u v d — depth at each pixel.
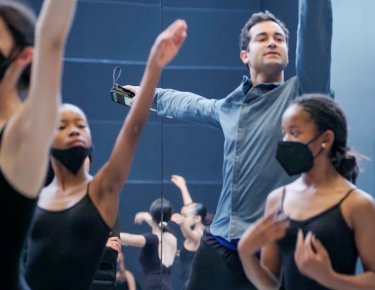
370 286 2.27
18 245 1.61
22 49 1.67
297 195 2.42
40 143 1.56
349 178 2.51
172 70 6.88
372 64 5.49
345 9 5.75
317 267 2.23
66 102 6.67
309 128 2.39
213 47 6.91
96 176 2.45
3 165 1.57
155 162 6.69
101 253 2.45
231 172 2.98
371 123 5.45
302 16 2.92
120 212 6.59
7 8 1.69
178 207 6.70
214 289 2.95
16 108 1.70
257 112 3.01
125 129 2.23
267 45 3.08
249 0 6.92
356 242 2.32
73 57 6.69
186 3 6.88
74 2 1.54
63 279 2.42
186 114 3.35
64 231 2.41
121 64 6.74
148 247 5.37
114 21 6.75
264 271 2.40
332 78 5.78
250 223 2.89
